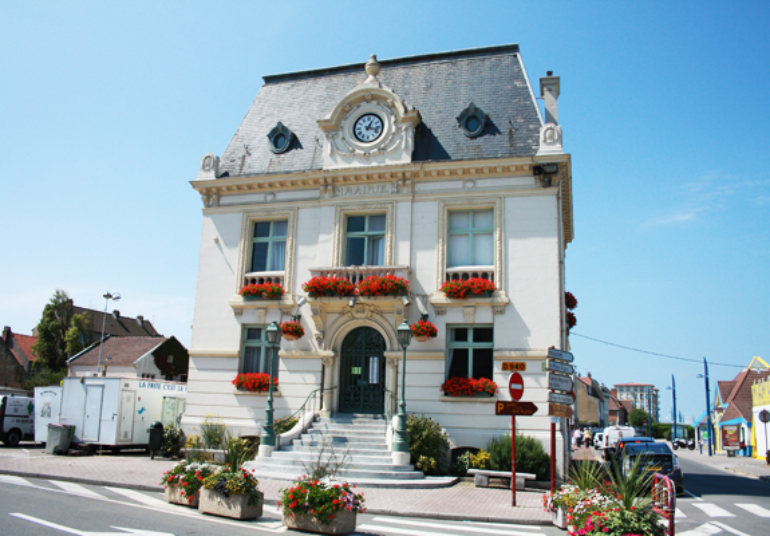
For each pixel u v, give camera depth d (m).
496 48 22.88
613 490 9.41
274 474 15.87
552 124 19.69
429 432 17.41
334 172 20.86
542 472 16.77
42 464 17.33
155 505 11.56
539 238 19.16
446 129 21.16
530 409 13.36
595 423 75.50
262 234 22.20
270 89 25.22
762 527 12.17
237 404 20.70
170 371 46.00
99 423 21.19
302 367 20.28
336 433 18.41
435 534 10.30
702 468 30.80
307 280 20.97
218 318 21.55
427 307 19.55
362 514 12.21
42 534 8.34
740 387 49.25
